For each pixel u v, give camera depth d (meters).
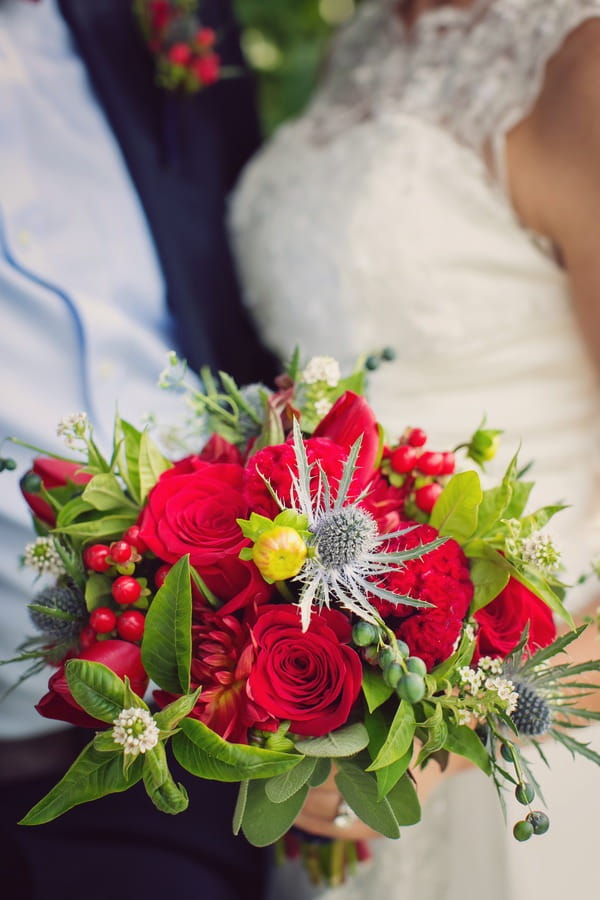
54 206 1.11
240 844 1.09
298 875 1.19
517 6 1.07
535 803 1.08
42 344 1.08
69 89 1.17
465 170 1.08
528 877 1.09
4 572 1.01
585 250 1.01
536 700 0.71
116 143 1.20
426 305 1.12
